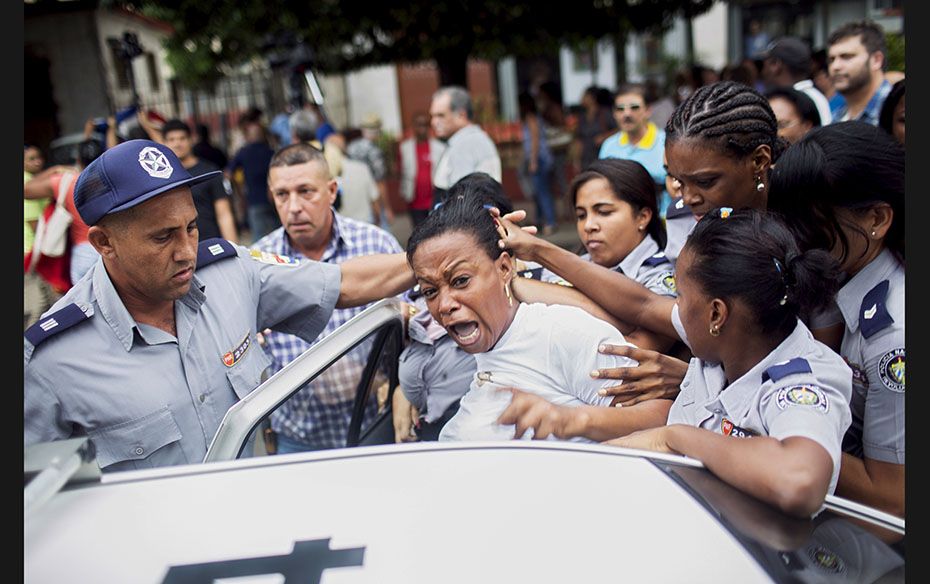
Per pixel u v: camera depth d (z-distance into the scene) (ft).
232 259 7.00
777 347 5.01
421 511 3.93
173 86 43.88
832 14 49.57
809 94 13.47
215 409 6.53
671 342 6.57
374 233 10.08
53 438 6.21
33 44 35.94
